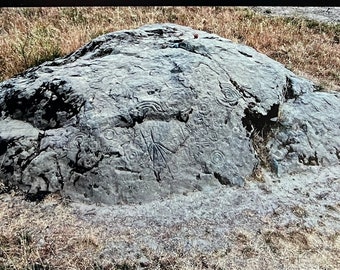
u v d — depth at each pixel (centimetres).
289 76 413
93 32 605
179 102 323
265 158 335
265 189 307
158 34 446
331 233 270
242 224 271
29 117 336
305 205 295
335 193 311
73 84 338
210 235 260
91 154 295
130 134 305
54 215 273
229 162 315
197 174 303
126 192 286
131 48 400
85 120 309
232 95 347
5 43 555
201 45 392
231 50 400
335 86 514
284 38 646
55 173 295
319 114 380
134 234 258
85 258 239
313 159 342
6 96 357
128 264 236
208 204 287
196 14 712
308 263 244
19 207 280
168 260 240
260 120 350
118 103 318
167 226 265
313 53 612
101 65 367
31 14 708
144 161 297
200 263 239
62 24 650
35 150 308
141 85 331
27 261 233
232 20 701
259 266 240
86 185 289
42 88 347
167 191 292
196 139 316
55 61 427
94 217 271
